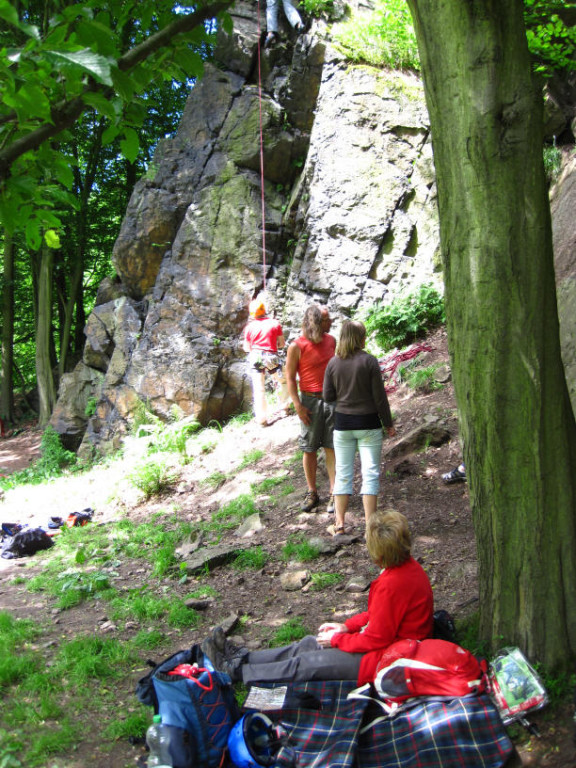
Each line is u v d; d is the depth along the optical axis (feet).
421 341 29.53
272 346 29.94
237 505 22.13
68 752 10.64
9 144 8.79
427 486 19.93
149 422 33.60
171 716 9.70
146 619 15.31
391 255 32.71
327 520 19.42
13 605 17.12
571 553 10.39
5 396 57.06
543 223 10.21
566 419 10.52
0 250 59.26
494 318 10.21
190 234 34.78
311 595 15.43
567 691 9.83
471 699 9.42
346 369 16.83
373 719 9.76
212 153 35.58
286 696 10.30
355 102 33.45
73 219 51.98
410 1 10.84
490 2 9.83
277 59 35.22
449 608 13.53
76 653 13.64
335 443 17.53
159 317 34.76
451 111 10.32
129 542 21.08
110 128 10.03
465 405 10.76
